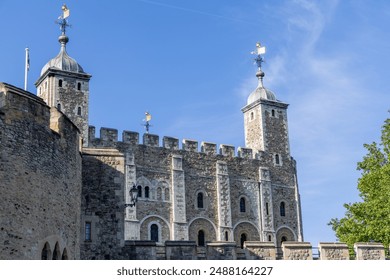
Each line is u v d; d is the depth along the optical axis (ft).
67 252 65.72
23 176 58.95
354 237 120.67
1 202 55.98
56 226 63.57
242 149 228.63
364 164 130.52
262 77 247.09
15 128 59.11
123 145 201.67
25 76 96.02
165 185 207.10
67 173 67.36
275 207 229.66
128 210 195.31
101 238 78.69
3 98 58.90
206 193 215.72
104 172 81.15
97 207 79.56
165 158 209.97
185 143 216.13
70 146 68.80
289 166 237.25
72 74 201.98
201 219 211.82
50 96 198.80
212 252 85.81
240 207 221.87
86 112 199.82
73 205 68.85
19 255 56.85
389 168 119.34
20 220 57.72
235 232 217.97
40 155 61.93
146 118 232.94
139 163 203.62
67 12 213.66
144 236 198.18
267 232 223.30
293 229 230.89
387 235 114.21
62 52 208.44
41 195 61.26
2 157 57.11
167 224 203.92
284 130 240.32
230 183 222.07
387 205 114.01
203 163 218.18
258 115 237.86
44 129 63.31
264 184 228.43
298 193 236.22
